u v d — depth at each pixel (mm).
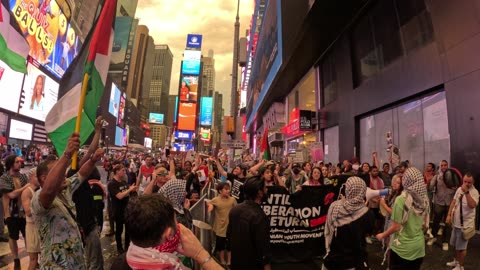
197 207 4836
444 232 7547
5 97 38781
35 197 2768
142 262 1377
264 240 3514
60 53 54688
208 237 4016
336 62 19203
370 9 15172
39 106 48531
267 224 3617
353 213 3645
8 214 5680
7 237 7613
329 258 3709
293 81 29219
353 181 3701
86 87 3602
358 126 16391
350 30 17234
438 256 6762
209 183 9039
